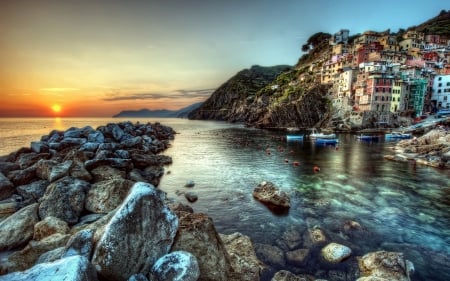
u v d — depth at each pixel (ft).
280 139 250.57
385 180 97.96
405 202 72.90
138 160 104.47
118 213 25.59
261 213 64.90
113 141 139.23
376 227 56.54
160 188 87.56
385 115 319.88
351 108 340.80
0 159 85.81
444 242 50.37
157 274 24.07
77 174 65.00
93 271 21.76
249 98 637.30
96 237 26.12
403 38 462.19
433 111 346.33
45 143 106.32
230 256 38.78
